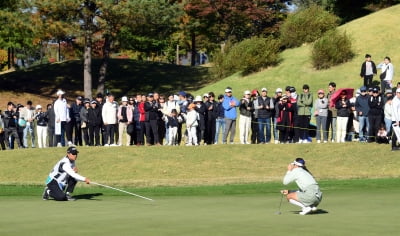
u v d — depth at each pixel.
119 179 54.56
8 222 28.70
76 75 135.62
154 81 132.12
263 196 40.25
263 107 65.25
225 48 117.38
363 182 47.97
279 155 61.41
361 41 101.12
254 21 142.62
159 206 34.91
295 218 29.38
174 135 64.44
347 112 64.62
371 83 82.88
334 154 61.06
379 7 135.12
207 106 64.44
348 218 29.20
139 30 110.94
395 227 26.47
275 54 103.81
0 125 67.56
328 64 96.25
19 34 119.31
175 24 113.12
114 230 26.22
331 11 134.38
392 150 60.28
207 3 132.25
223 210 32.78
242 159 60.44
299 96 65.19
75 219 29.59
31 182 51.38
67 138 64.38
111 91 127.06
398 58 94.62
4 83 127.31
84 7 105.50
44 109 114.50
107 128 63.88
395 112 58.75
